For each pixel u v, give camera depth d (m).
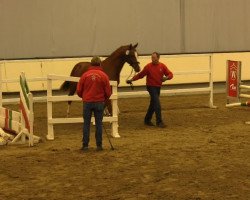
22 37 18.41
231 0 20.50
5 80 14.98
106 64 13.20
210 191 7.55
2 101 15.26
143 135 12.02
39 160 9.55
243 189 7.63
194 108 16.25
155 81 12.93
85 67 13.27
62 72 18.30
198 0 20.12
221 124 13.35
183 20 20.02
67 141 11.45
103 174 8.55
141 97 18.92
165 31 19.86
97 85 10.05
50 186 7.95
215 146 10.57
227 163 9.14
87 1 18.89
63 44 18.80
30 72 18.03
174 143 10.95
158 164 9.13
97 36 19.12
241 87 15.91
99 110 10.16
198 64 19.80
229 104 16.34
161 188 7.73
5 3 18.16
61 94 18.28
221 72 20.14
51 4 18.56
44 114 15.34
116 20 19.27
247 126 12.98
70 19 18.80
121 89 18.92
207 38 20.36
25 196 7.49
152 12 19.64
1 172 8.79
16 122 11.61
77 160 9.52
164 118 14.41
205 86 20.02
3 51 18.28
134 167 8.95
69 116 14.88
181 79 19.50
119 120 14.22
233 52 20.34
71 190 7.73
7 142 11.19
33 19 18.45
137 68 13.21
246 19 20.73
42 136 12.10
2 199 7.37
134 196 7.39
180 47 20.06
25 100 11.11
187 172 8.58
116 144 10.93
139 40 19.59
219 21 20.45
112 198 7.32
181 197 7.30
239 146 10.55
